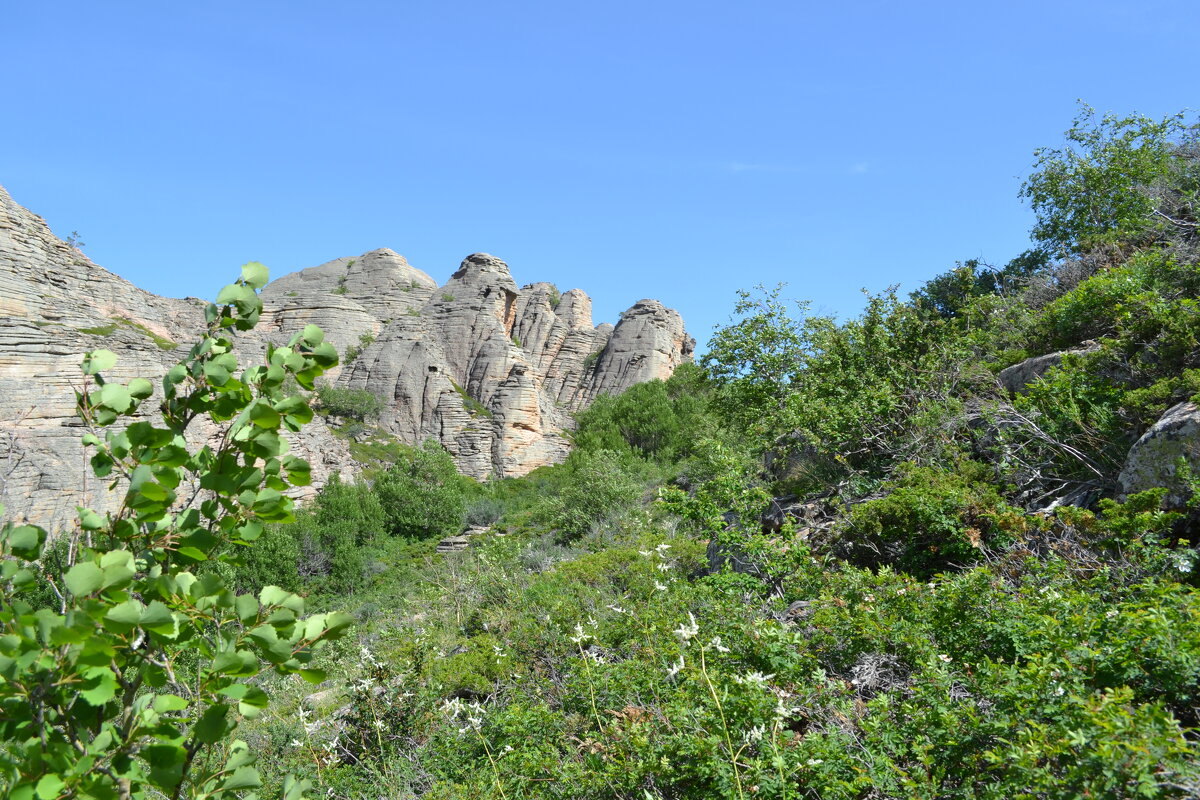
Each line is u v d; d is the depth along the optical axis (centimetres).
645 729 459
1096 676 340
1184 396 622
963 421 835
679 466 3525
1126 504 551
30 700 204
